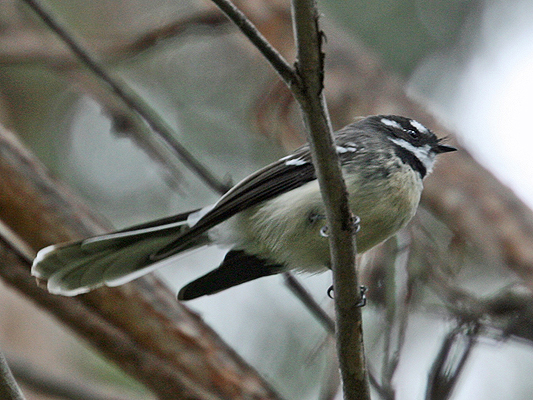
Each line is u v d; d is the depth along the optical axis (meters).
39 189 8.97
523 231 11.37
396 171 8.84
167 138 10.05
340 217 6.51
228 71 16.73
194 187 16.17
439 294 9.17
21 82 16.50
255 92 14.37
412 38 16.30
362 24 16.17
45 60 12.17
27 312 13.32
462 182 11.60
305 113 6.24
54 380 9.64
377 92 12.55
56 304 8.88
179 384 8.97
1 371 5.88
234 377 9.06
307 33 5.99
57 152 16.56
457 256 9.80
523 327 8.82
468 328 8.81
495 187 11.63
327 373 9.24
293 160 9.02
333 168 6.37
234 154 16.52
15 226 9.00
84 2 17.06
